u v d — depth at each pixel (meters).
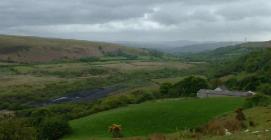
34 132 44.53
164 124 78.75
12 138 41.38
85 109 125.56
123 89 184.88
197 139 34.41
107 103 123.94
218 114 79.69
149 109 90.50
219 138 31.81
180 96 138.25
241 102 92.88
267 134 30.62
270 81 140.88
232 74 175.00
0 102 160.38
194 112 84.31
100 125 83.56
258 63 168.38
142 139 41.16
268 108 56.00
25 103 163.62
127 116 86.88
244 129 40.53
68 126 81.50
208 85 146.25
